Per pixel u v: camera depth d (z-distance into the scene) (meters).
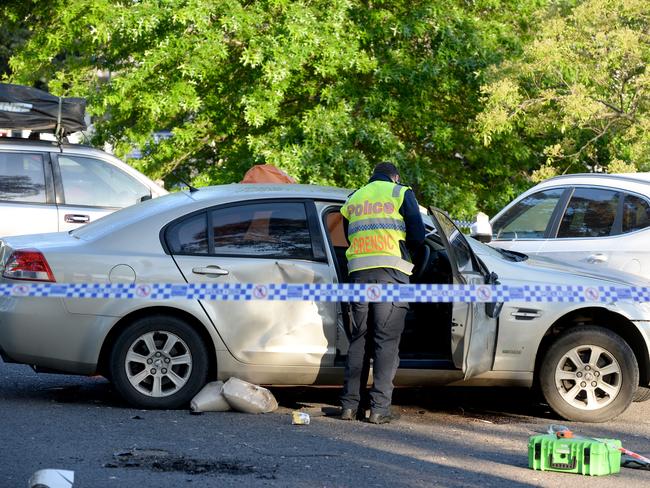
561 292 17.97
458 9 37.66
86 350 17.56
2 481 12.88
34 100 28.11
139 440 15.44
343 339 18.00
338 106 36.19
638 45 30.75
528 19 39.84
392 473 14.02
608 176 23.30
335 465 14.36
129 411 17.64
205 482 13.14
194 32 34.88
